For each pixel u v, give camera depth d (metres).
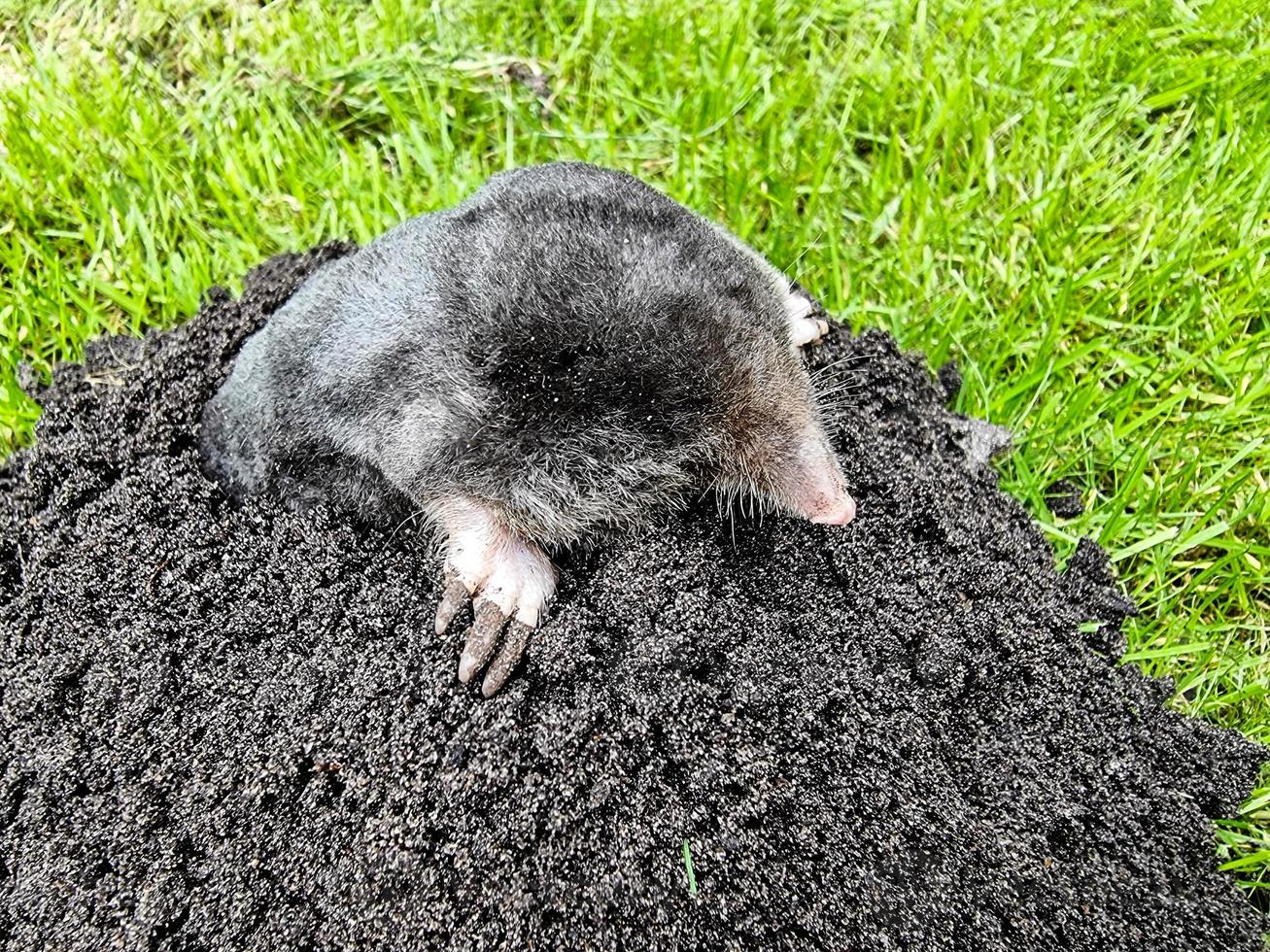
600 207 0.17
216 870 0.15
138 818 0.15
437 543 0.17
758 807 0.15
